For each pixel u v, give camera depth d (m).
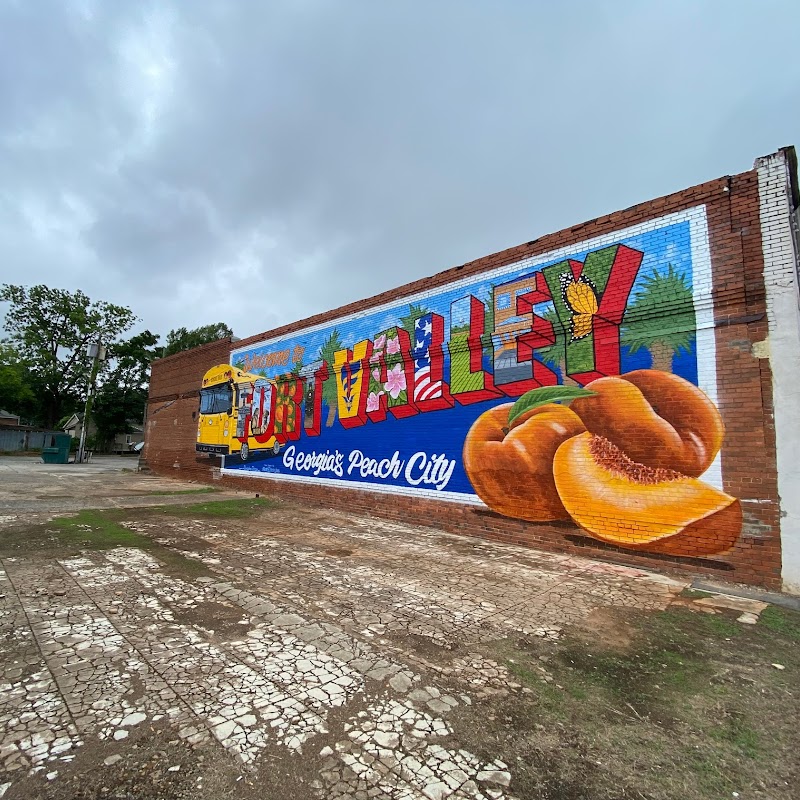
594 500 7.32
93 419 46.88
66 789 2.25
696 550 6.30
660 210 7.00
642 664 3.76
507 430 8.55
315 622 4.46
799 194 6.17
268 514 10.83
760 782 2.48
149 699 3.06
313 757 2.56
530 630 4.39
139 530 8.39
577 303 7.78
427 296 10.27
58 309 45.69
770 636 4.34
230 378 16.62
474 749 2.68
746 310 6.16
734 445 6.13
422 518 9.86
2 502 11.06
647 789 2.41
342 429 12.12
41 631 4.03
